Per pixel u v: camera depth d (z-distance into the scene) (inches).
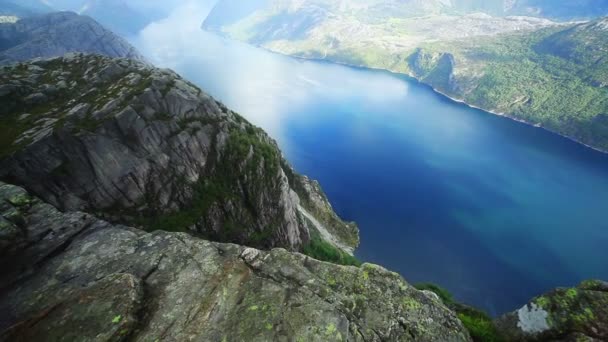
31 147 1653.5
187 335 527.2
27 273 633.0
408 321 625.0
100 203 1850.4
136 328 533.3
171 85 2439.7
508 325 698.8
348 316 599.5
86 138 1823.3
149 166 2073.1
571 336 591.5
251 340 527.8
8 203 760.3
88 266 656.4
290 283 651.5
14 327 521.0
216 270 661.3
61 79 2422.5
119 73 2559.1
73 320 528.7
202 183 2372.0
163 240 741.3
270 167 2930.6
